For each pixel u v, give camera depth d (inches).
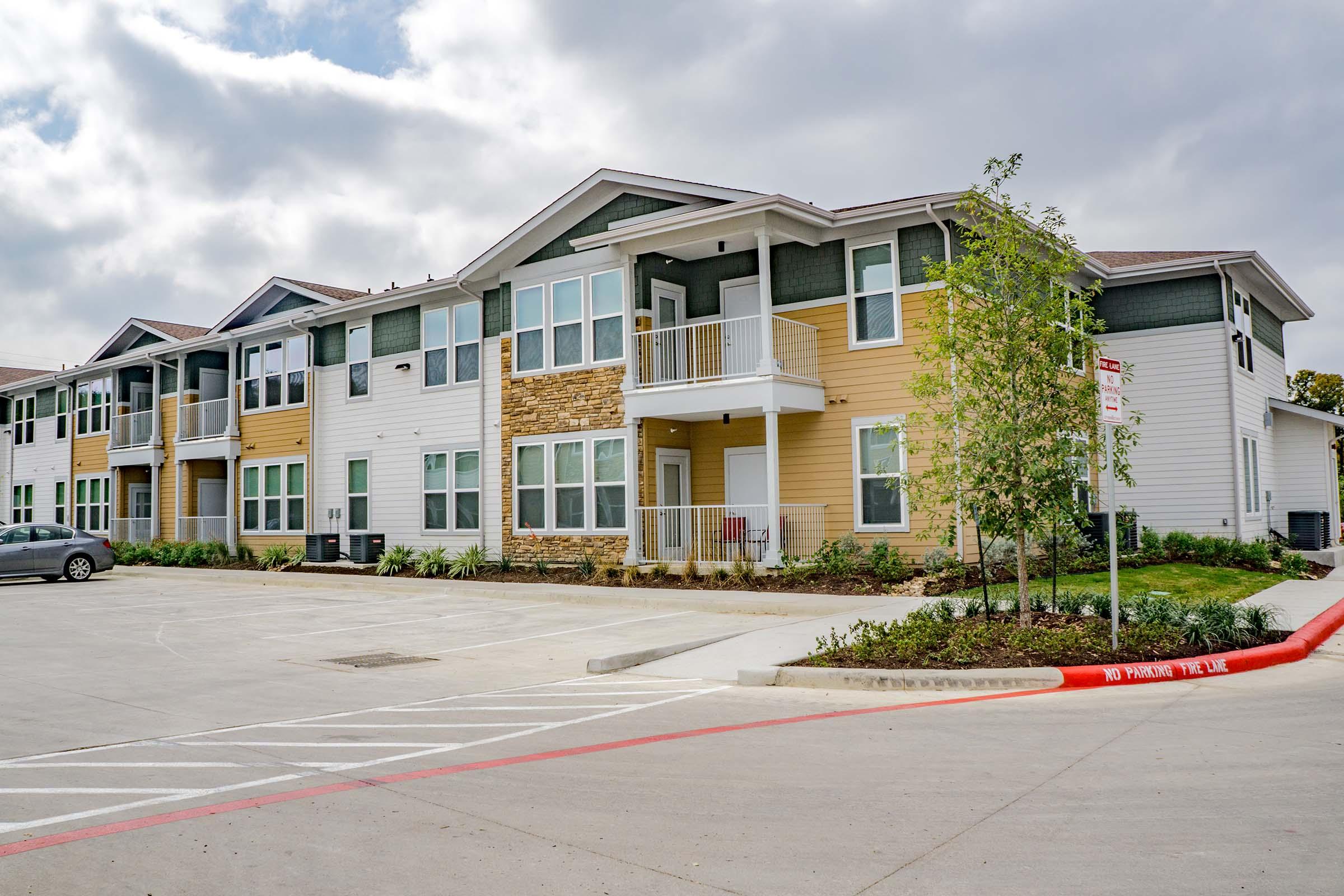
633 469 832.9
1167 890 173.6
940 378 459.2
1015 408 440.5
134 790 252.4
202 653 507.8
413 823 221.3
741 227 768.3
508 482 935.0
